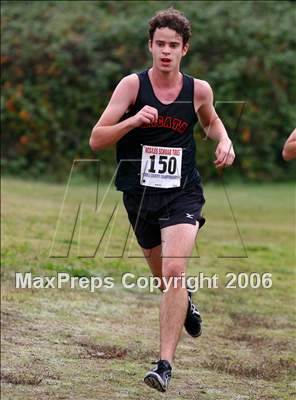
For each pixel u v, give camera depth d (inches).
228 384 623.2
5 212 1167.0
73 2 1935.3
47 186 1593.3
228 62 1887.3
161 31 544.1
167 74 548.4
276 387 621.0
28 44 1845.5
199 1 1916.8
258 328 777.6
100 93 1849.2
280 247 1156.5
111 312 797.9
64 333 723.4
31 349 676.7
